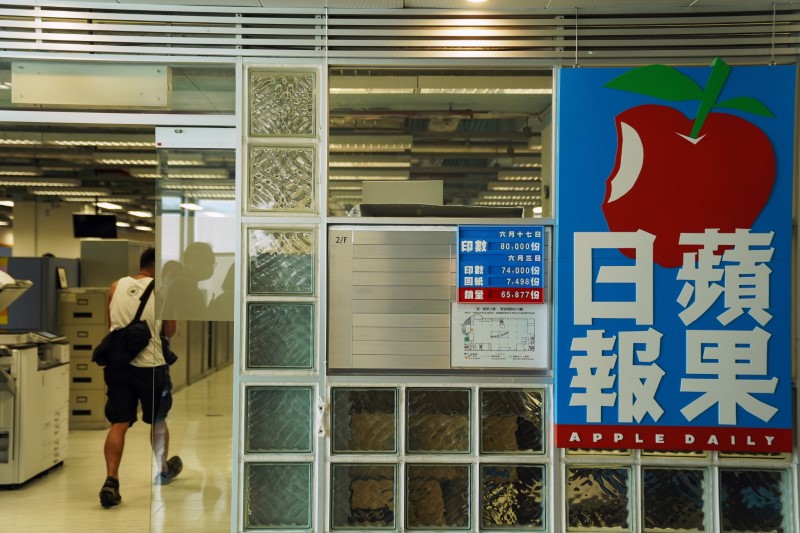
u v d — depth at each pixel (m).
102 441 7.38
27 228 16.70
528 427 4.17
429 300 4.17
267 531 4.17
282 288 4.21
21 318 8.00
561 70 4.12
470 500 4.18
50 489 5.58
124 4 4.20
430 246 4.18
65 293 8.14
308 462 4.19
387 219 4.17
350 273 4.18
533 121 4.22
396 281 4.18
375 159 4.23
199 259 4.32
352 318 4.17
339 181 4.23
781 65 4.08
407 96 4.27
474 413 4.16
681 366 4.07
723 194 4.07
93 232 13.50
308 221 4.20
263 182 4.23
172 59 4.24
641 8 4.17
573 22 4.18
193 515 4.30
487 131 4.23
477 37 4.21
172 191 4.32
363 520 4.17
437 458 4.15
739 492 4.14
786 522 4.11
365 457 4.16
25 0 4.20
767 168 4.07
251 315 4.22
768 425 4.05
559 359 4.09
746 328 4.06
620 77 4.10
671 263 4.07
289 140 4.23
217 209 4.32
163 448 4.32
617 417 4.08
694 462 4.11
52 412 6.08
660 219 4.07
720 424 4.06
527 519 4.17
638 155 4.09
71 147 9.58
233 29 4.21
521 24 4.20
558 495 4.13
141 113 4.32
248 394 4.21
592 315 4.08
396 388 4.17
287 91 4.25
